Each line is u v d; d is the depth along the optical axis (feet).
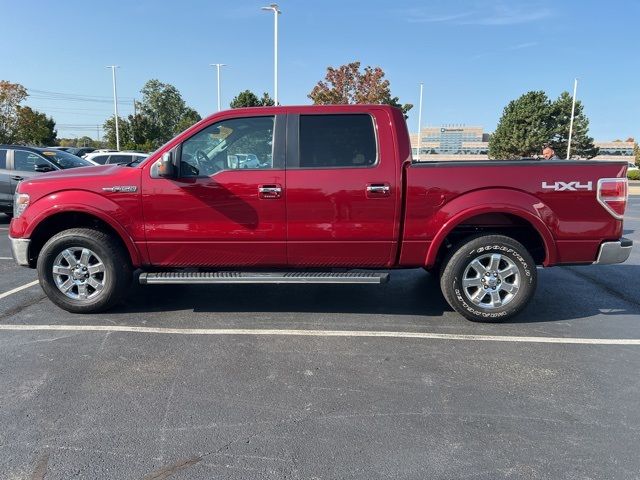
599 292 19.20
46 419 9.73
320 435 9.29
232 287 19.51
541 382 11.52
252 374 11.79
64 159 35.06
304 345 13.60
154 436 9.20
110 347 13.29
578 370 12.17
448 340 14.06
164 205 14.78
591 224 14.61
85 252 15.42
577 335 14.53
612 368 12.31
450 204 14.55
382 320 15.72
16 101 126.52
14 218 15.46
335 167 14.60
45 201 14.98
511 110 149.89
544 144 143.54
